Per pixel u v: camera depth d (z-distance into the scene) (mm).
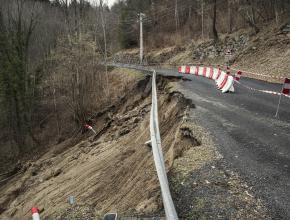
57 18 51875
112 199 9188
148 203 6527
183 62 46250
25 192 17391
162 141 12047
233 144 8922
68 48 31812
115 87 35469
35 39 47156
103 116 26250
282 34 30141
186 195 6352
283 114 12117
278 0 35406
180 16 63875
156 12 68875
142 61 54406
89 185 11898
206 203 6035
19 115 34656
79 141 25203
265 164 7602
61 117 34594
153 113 9953
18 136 34375
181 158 8102
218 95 16516
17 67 34938
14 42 35750
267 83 21344
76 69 31094
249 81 22547
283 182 6719
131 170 10867
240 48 35938
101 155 15711
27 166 22953
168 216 4910
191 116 11938
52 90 38219
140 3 72188
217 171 7266
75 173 14984
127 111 23703
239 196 6238
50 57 36219
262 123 10945
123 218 6051
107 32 77125
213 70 25500
